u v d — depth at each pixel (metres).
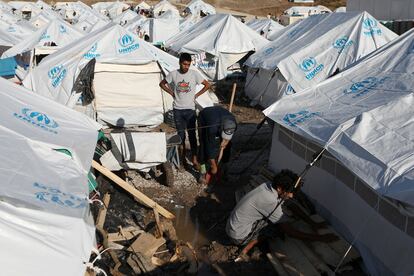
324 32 15.00
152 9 58.03
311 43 14.72
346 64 14.05
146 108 12.11
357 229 6.01
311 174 7.15
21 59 18.05
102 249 6.00
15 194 3.48
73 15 51.12
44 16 36.88
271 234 6.11
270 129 12.40
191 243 6.57
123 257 5.97
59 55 12.62
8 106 5.55
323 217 6.79
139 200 7.51
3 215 3.15
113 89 11.86
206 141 8.26
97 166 7.39
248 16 53.34
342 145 5.73
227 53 19.44
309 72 14.24
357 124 5.89
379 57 7.79
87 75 11.27
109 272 5.60
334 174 6.54
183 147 9.12
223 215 7.38
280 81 14.68
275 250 6.04
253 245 6.18
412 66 7.00
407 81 6.66
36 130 5.26
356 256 5.81
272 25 29.55
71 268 3.16
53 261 3.11
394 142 5.40
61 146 4.97
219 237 6.75
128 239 6.35
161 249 6.21
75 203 3.78
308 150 7.25
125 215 7.12
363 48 14.20
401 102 6.05
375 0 22.69
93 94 11.51
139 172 8.73
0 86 6.03
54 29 19.58
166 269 5.77
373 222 5.68
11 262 2.98
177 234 6.80
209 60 19.56
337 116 6.47
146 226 6.84
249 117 14.37
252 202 5.93
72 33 19.97
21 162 4.20
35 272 3.03
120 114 11.97
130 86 11.97
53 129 5.59
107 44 11.99
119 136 7.86
